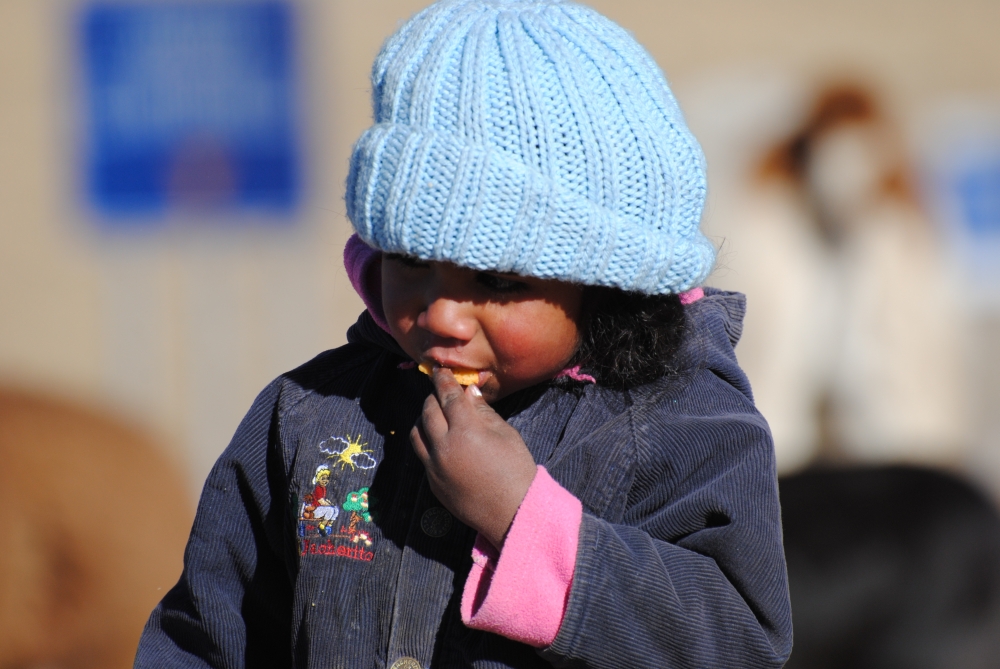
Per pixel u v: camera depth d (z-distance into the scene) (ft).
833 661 28.81
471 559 22.84
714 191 66.13
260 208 83.35
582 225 21.26
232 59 80.69
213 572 25.85
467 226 20.95
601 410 23.44
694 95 90.43
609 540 21.09
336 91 114.32
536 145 21.36
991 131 110.11
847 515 29.94
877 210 62.08
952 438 59.88
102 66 80.33
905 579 29.04
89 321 106.93
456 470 21.38
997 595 28.89
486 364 22.39
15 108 118.32
